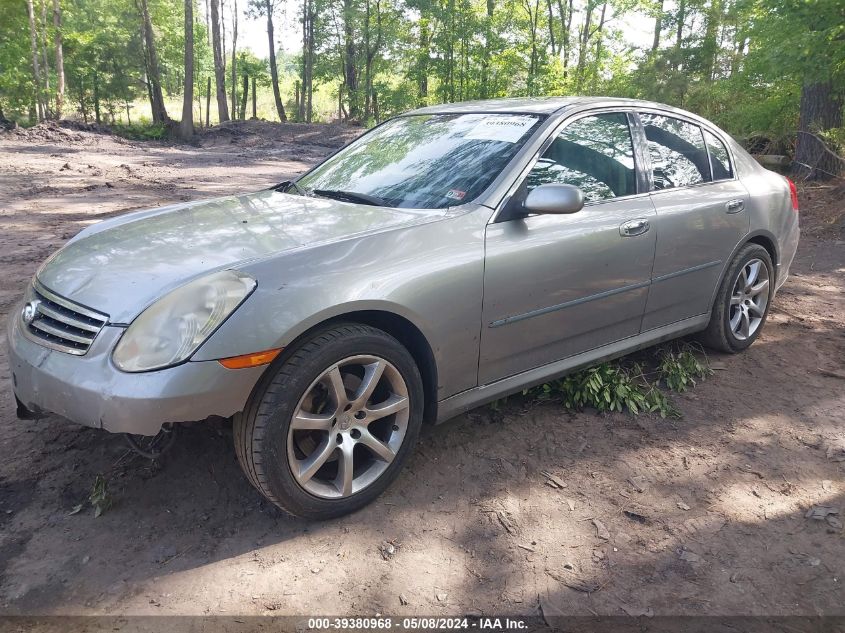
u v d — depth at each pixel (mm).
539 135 3275
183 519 2689
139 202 11359
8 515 2691
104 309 2406
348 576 2396
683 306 3963
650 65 20469
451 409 3027
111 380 2268
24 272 6438
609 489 2949
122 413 2242
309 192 3539
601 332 3549
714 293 4145
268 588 2328
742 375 4152
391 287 2635
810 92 11789
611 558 2516
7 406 3605
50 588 2305
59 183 13648
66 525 2641
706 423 3555
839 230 8797
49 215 9852
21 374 2537
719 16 19984
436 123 3771
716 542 2605
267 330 2348
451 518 2730
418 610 2252
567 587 2367
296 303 2416
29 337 2582
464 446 3262
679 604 2289
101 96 39594
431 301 2756
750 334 4492
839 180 11141
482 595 2324
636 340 3770
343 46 42000
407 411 2783
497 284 2967
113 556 2471
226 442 3209
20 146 22422
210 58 57781
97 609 2219
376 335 2611
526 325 3150
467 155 3332
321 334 2502
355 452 2865
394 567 2447
